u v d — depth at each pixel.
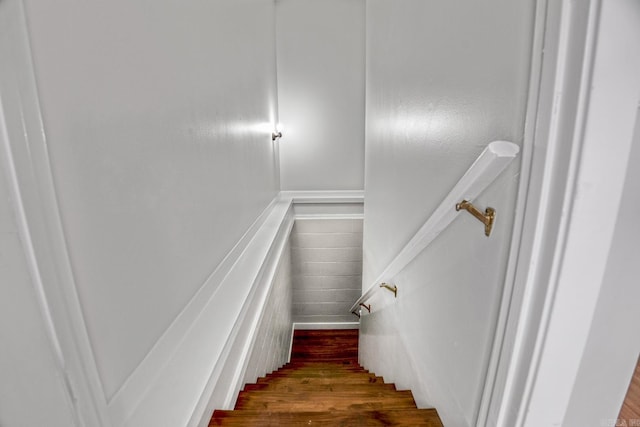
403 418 1.09
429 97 1.18
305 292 4.10
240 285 1.55
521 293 0.64
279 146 3.84
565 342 0.62
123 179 0.82
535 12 0.58
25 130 0.46
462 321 0.94
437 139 1.11
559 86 0.52
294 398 1.32
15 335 0.47
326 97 3.74
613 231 0.56
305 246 3.94
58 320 0.51
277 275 2.58
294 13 3.56
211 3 1.45
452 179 0.99
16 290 0.47
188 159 1.21
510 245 0.67
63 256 0.53
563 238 0.56
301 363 3.34
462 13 0.90
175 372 0.97
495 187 0.75
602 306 0.62
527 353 0.65
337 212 3.86
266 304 1.96
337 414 1.08
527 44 0.62
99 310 0.72
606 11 0.46
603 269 0.58
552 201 0.56
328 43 3.62
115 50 0.79
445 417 1.06
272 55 3.26
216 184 1.51
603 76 0.49
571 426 0.70
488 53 0.77
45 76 0.58
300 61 3.66
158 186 0.99
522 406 0.67
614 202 0.55
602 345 0.65
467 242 0.91
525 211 0.61
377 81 2.17
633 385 1.11
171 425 0.78
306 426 1.02
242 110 2.00
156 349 0.96
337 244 3.94
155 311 0.96
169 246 1.06
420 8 1.25
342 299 4.12
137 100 0.88
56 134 0.61
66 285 0.53
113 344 0.77
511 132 0.68
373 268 2.41
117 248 0.79
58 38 0.61
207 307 1.34
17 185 0.46
